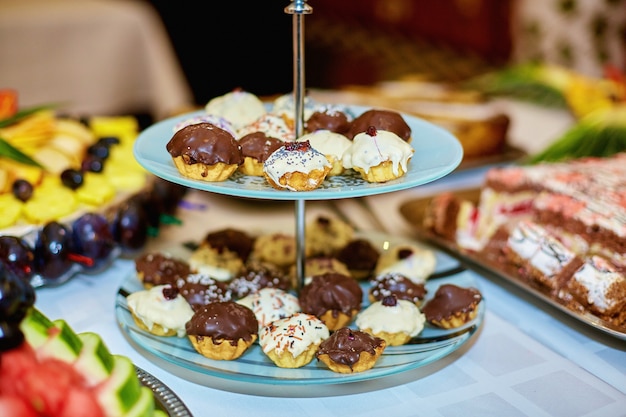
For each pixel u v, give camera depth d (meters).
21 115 0.84
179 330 0.63
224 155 0.58
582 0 1.28
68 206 0.76
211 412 0.57
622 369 0.62
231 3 2.43
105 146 0.86
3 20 1.41
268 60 2.45
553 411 0.57
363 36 1.86
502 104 1.17
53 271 0.70
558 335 0.66
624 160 0.89
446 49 1.69
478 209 0.85
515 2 1.45
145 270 0.69
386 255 0.74
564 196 0.79
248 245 0.76
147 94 1.60
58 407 0.46
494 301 0.71
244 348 0.60
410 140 0.65
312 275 0.71
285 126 0.66
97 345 0.50
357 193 0.56
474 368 0.61
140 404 0.50
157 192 0.81
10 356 0.47
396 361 0.60
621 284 0.66
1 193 0.76
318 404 0.58
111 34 1.52
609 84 1.11
